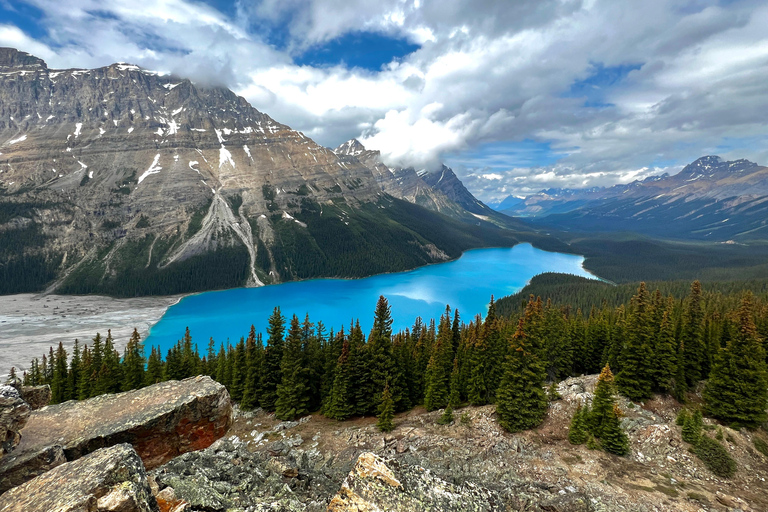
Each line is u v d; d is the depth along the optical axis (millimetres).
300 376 60219
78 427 15406
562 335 67438
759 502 29484
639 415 45500
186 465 17203
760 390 41156
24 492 9812
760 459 36188
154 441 16578
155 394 18188
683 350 55625
